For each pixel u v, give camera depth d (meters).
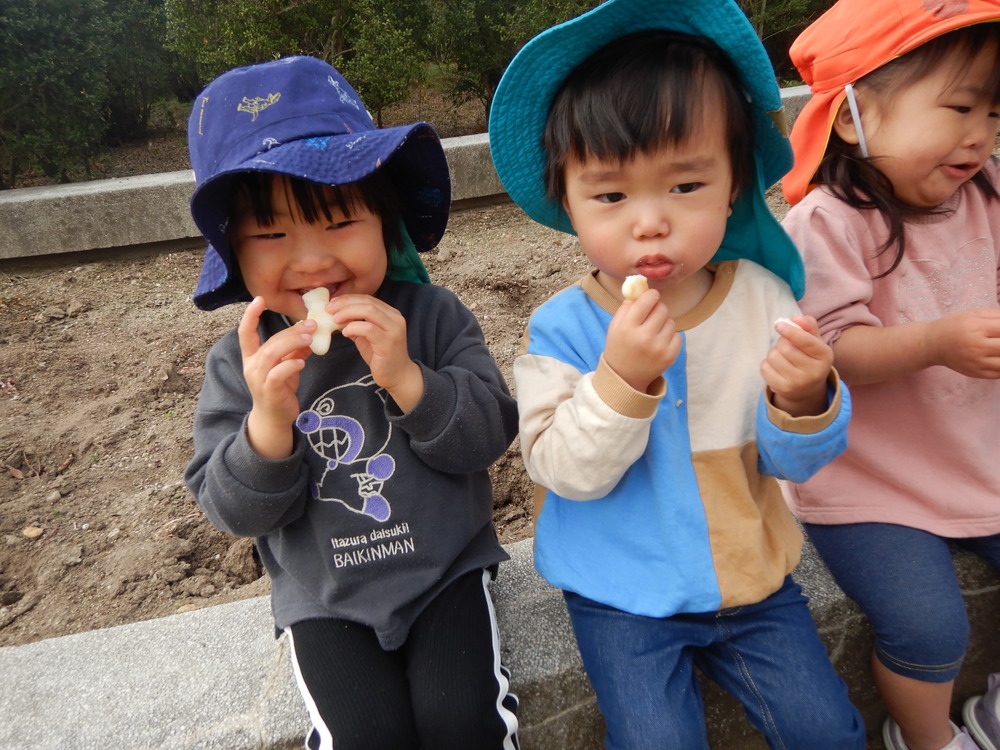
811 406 1.19
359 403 1.36
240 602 1.58
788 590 1.34
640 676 1.21
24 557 2.25
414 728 1.22
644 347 1.10
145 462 2.67
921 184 1.39
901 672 1.38
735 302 1.30
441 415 1.28
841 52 1.40
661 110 1.06
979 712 1.55
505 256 4.39
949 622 1.33
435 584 1.34
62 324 3.85
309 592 1.34
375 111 7.38
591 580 1.29
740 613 1.26
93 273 4.62
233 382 1.39
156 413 2.98
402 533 1.33
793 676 1.21
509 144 1.30
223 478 1.23
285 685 1.34
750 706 1.25
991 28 1.26
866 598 1.42
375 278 1.31
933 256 1.45
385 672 1.26
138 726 1.29
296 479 1.27
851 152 1.45
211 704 1.32
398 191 1.45
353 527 1.32
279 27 7.02
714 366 1.27
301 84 1.27
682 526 1.23
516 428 1.47
